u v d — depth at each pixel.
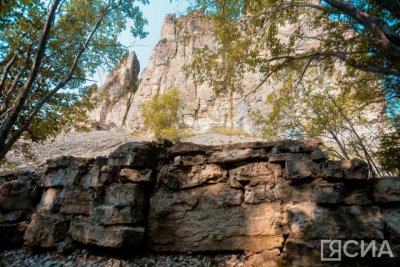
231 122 57.69
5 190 12.56
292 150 9.97
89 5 13.27
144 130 65.38
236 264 9.05
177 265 9.37
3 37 11.73
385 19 10.92
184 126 56.03
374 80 14.47
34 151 33.97
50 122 16.22
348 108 19.11
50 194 12.27
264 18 12.71
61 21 12.63
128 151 11.21
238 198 9.98
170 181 10.74
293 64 13.88
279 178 9.79
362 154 19.97
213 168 10.68
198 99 64.94
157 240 10.16
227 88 14.80
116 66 16.16
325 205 8.78
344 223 8.35
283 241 8.84
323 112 18.78
